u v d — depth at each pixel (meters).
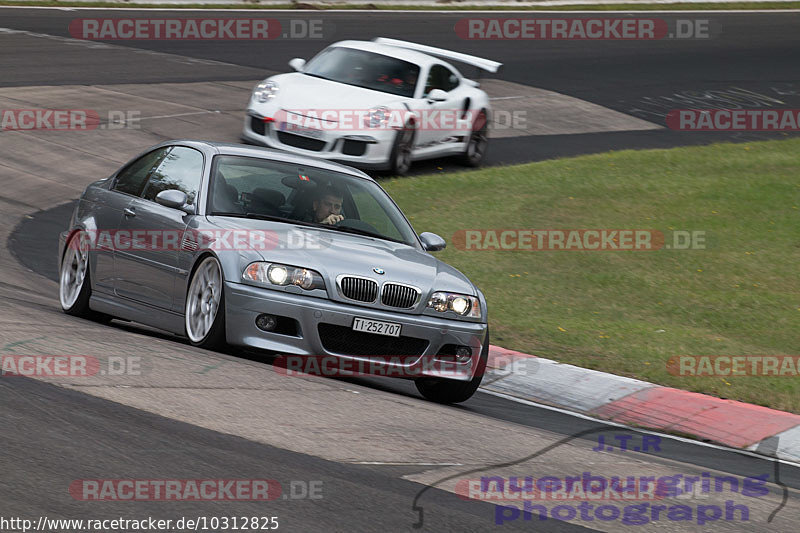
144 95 68.94
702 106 86.12
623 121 79.19
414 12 114.44
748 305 41.28
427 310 25.66
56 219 47.34
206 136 60.66
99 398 19.58
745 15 133.75
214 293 25.02
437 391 27.39
